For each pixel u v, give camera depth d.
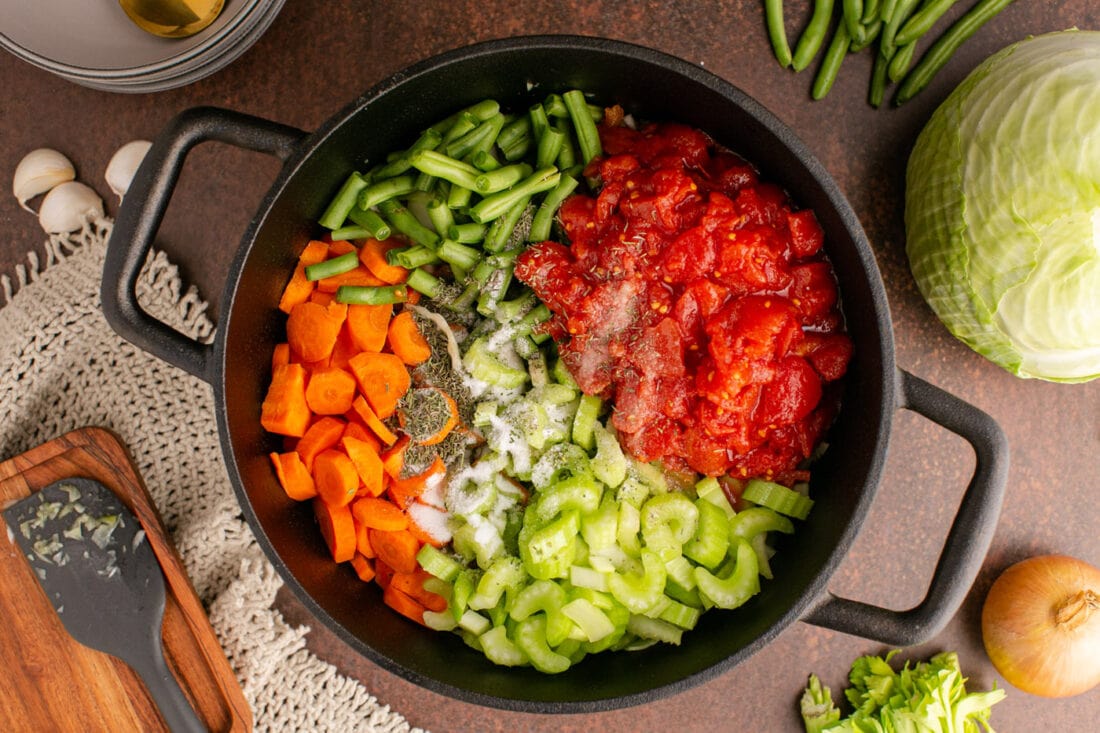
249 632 0.69
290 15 0.68
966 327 0.64
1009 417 0.69
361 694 0.70
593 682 0.62
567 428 0.64
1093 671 0.67
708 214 0.60
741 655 0.59
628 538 0.63
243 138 0.59
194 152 0.69
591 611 0.62
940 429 0.68
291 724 0.69
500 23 0.68
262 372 0.63
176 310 0.69
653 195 0.61
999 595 0.68
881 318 0.58
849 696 0.69
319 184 0.62
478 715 0.70
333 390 0.63
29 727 0.67
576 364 0.62
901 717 0.67
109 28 0.65
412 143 0.65
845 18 0.65
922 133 0.65
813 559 0.61
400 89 0.60
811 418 0.63
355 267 0.63
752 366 0.60
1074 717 0.70
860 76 0.67
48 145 0.70
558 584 0.63
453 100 0.63
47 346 0.69
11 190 0.71
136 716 0.68
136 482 0.67
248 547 0.69
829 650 0.70
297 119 0.69
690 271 0.60
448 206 0.62
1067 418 0.69
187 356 0.59
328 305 0.63
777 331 0.60
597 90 0.63
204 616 0.67
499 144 0.64
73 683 0.67
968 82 0.63
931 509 0.69
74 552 0.66
